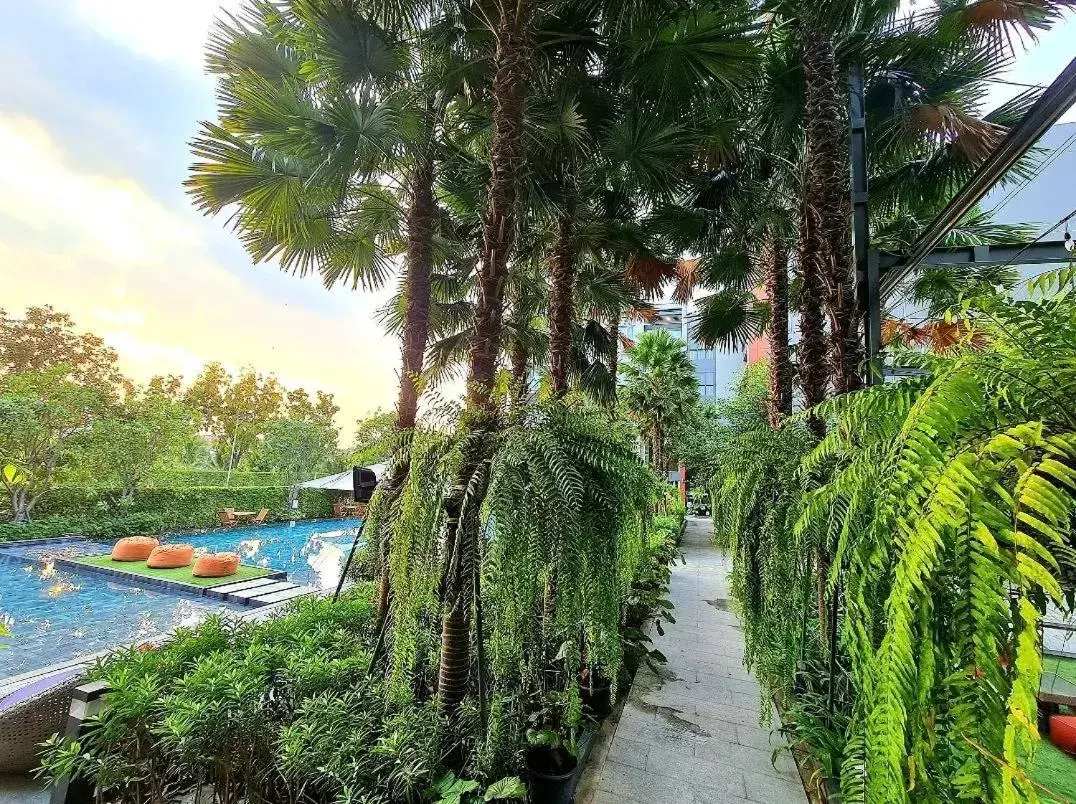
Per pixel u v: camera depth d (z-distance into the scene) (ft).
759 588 7.42
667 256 15.79
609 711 9.69
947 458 2.34
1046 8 9.07
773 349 14.47
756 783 7.78
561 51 10.30
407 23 9.67
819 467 5.89
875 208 14.10
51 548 29.19
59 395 30.78
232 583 21.84
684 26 9.29
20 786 6.78
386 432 7.27
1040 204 21.86
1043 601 1.96
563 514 5.33
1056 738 8.59
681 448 42.52
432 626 6.97
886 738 2.24
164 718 5.47
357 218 13.08
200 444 59.31
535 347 16.93
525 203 10.23
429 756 5.56
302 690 6.51
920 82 11.87
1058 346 2.44
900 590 2.20
